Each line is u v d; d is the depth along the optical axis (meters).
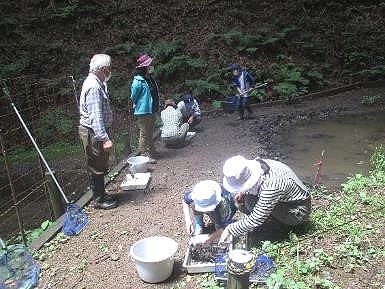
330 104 11.25
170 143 7.81
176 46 13.17
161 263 3.54
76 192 6.80
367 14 15.56
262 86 11.90
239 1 15.60
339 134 8.55
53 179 5.09
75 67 12.72
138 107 6.80
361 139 8.12
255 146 7.88
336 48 13.95
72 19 14.34
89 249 4.33
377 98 11.48
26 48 13.08
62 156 8.86
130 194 5.69
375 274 3.37
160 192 5.68
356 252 3.60
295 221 3.87
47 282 3.83
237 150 7.65
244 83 10.11
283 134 8.73
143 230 4.62
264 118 10.19
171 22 14.76
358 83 12.77
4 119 9.48
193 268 3.65
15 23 13.70
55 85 11.33
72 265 4.07
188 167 6.68
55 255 4.28
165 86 12.39
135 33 14.18
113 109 11.05
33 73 12.32
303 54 13.77
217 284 3.45
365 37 14.54
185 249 4.14
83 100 4.88
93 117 4.78
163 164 6.90
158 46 13.16
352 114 10.15
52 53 13.06
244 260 3.07
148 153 7.11
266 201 3.59
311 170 6.53
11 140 9.39
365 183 5.29
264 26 14.67
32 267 3.95
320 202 4.94
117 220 4.92
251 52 13.41
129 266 3.95
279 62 13.38
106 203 5.26
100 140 4.85
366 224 4.14
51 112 10.23
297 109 10.95
